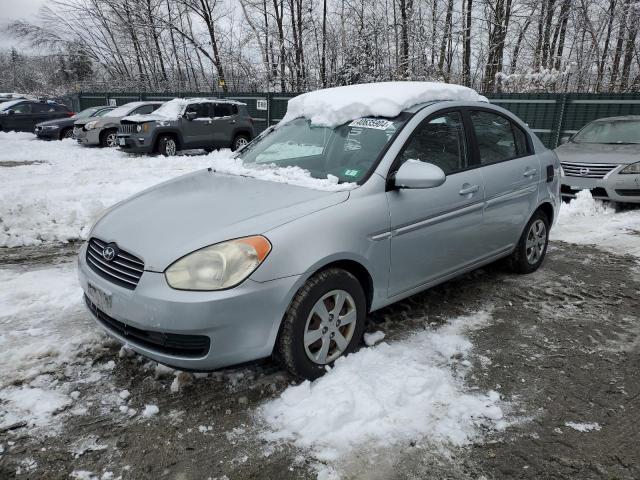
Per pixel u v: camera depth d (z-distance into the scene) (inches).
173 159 518.9
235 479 84.9
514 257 180.7
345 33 921.5
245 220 105.3
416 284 135.5
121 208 127.8
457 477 85.7
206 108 601.6
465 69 855.1
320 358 111.5
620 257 210.1
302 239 104.6
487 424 99.3
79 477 85.0
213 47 1051.9
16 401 104.1
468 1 825.5
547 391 111.4
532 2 780.0
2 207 249.9
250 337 99.2
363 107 141.6
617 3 725.9
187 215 111.6
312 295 106.3
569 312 153.8
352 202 116.6
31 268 190.1
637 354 128.7
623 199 287.4
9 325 138.7
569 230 256.1
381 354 122.4
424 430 96.5
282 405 103.0
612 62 758.5
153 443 93.3
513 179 163.5
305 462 88.5
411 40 845.2
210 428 97.1
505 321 146.4
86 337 130.3
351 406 100.0
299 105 163.8
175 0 1013.8
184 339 96.8
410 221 127.3
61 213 256.4
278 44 984.3
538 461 89.7
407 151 131.3
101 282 107.2
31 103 839.7
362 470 86.8
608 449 92.9
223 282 96.1
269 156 151.2
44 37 1177.4
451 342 130.6
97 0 1093.1
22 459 88.8
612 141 328.2
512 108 571.2
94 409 102.7
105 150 608.7
